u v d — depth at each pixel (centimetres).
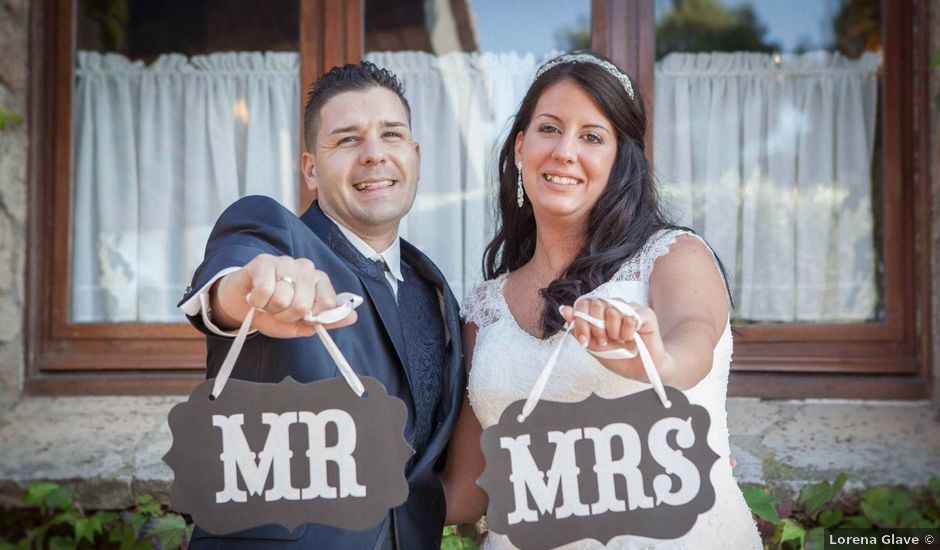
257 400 150
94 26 390
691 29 373
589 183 212
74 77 388
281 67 385
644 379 154
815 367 358
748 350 364
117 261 391
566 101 212
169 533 297
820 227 373
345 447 150
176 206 392
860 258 371
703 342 171
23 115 375
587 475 153
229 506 149
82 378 372
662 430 152
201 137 390
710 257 202
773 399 355
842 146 372
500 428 153
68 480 306
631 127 216
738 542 201
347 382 151
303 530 182
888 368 356
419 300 217
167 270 392
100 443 327
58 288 380
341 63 375
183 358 378
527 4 373
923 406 348
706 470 151
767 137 374
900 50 362
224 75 388
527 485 153
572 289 203
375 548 189
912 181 361
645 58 368
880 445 319
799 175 374
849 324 365
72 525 312
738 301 375
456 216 379
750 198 374
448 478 219
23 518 315
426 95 378
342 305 141
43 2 383
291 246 174
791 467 304
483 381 210
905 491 297
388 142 212
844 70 371
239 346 143
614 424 153
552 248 223
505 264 243
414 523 200
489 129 377
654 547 193
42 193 382
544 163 213
